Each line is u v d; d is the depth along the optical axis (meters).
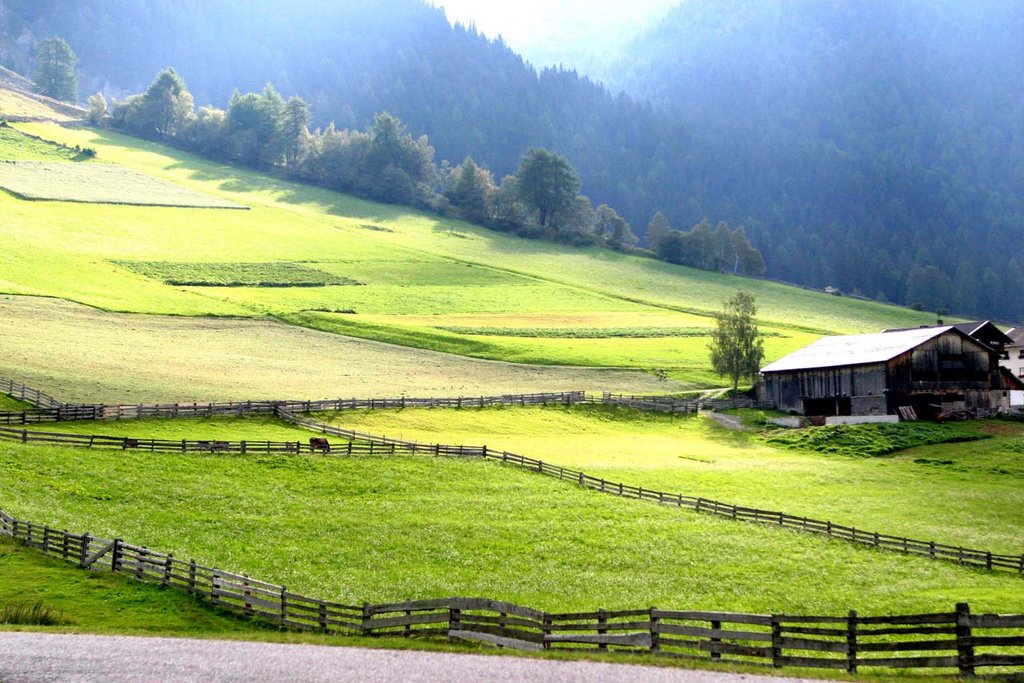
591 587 41.75
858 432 84.94
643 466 69.75
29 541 40.91
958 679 24.94
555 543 48.53
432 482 59.62
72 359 91.06
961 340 98.81
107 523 45.75
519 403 92.50
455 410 87.44
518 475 62.75
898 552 49.72
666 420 94.12
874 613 38.78
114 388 81.88
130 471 55.38
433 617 30.42
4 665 25.70
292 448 63.56
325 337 119.25
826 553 48.91
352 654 27.56
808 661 26.67
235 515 49.75
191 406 72.69
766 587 42.62
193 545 44.12
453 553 46.06
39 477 51.78
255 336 115.75
